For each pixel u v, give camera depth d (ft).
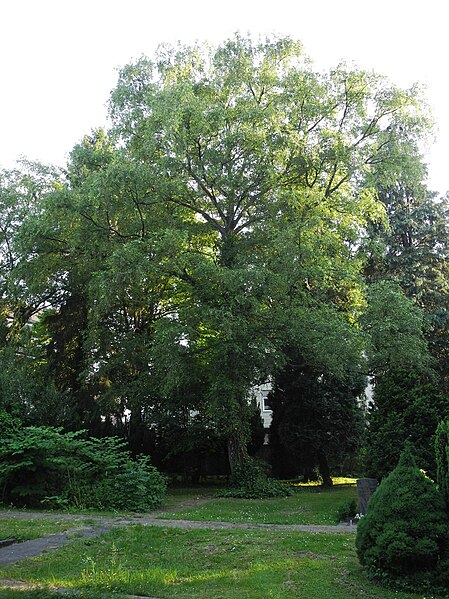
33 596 20.24
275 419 94.73
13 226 93.04
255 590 21.21
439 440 24.63
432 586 21.16
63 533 33.50
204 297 64.34
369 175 72.64
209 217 75.61
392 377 47.06
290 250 59.98
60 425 66.03
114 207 67.46
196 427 85.71
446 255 94.48
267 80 72.79
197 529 34.22
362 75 73.15
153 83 75.36
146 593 21.16
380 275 92.17
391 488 23.65
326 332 58.90
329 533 32.45
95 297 70.13
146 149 67.00
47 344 90.99
